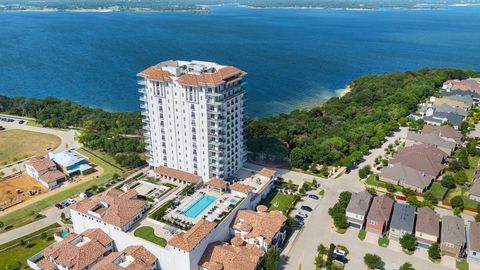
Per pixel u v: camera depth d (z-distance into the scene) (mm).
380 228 128625
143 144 194500
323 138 197250
